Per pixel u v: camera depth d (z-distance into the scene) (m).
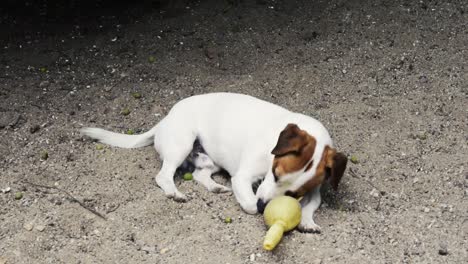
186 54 4.00
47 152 3.54
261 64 3.95
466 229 3.24
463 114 3.69
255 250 3.17
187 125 3.40
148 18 4.19
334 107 3.73
